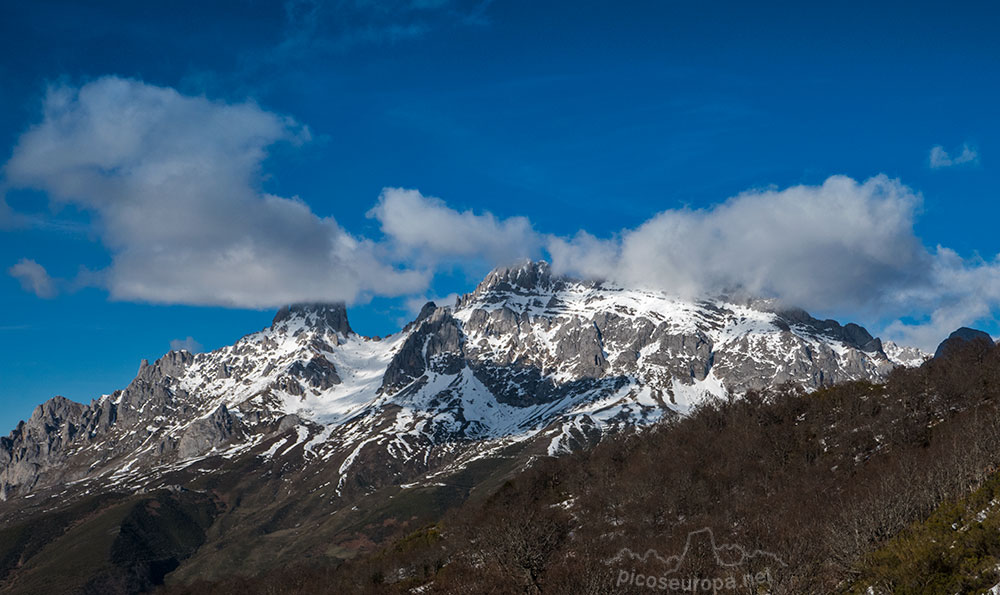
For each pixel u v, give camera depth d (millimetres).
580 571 140750
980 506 109438
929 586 92312
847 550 114062
